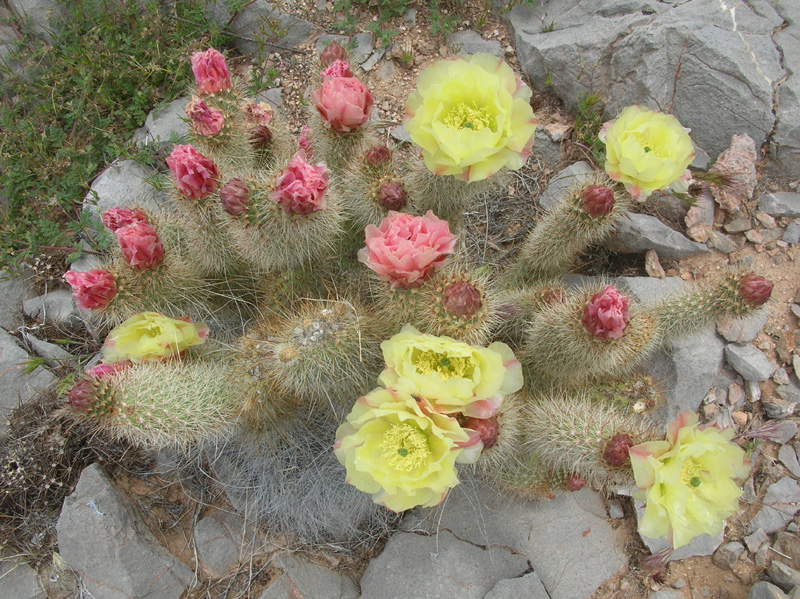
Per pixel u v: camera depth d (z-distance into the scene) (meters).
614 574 0.44
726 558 0.44
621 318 0.34
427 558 0.44
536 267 0.49
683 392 0.48
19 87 0.61
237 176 0.43
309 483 0.46
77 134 0.60
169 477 0.49
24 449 0.47
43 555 0.45
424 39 0.64
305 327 0.35
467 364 0.30
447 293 0.32
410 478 0.28
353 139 0.43
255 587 0.45
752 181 0.53
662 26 0.54
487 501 0.46
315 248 0.39
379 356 0.37
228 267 0.46
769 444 0.48
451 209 0.43
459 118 0.33
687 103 0.55
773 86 0.53
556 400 0.40
